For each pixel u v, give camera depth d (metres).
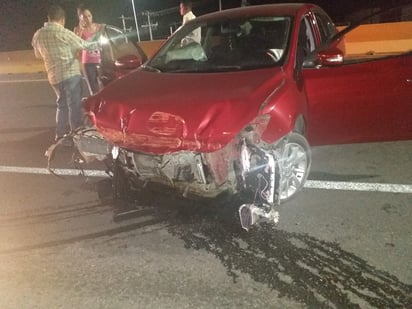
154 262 3.38
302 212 3.90
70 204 4.42
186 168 3.46
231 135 3.24
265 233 3.62
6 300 3.10
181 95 3.60
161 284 3.12
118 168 4.00
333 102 4.20
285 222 3.76
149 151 3.45
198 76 3.96
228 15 4.81
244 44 4.38
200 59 4.40
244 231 3.66
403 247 3.31
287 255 3.32
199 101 3.44
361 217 3.75
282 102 3.55
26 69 14.00
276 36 4.32
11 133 7.09
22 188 4.89
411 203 3.92
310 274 3.09
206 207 4.05
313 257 3.28
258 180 3.48
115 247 3.62
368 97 4.27
